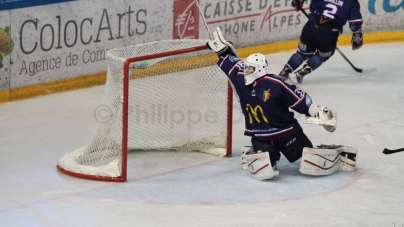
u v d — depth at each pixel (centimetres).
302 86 2250
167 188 1406
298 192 1386
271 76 1415
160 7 2336
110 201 1338
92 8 2164
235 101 2070
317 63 2228
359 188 1410
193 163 1562
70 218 1262
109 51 1500
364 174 1488
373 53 2689
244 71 1430
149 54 1488
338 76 2378
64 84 2148
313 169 1448
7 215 1277
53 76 2119
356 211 1298
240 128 1831
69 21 2119
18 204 1325
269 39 2641
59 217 1268
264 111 1420
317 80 2328
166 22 2366
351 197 1365
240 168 1529
